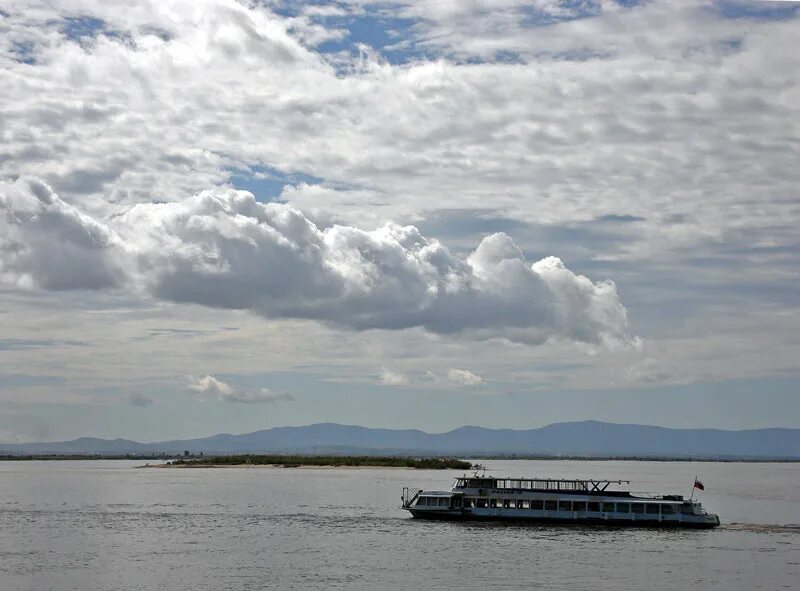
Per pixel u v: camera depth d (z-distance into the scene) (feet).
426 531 542.16
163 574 403.75
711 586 380.58
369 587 376.48
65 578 395.55
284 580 389.60
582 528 549.95
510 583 384.06
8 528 568.82
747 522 611.47
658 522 549.54
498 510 577.84
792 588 377.71
